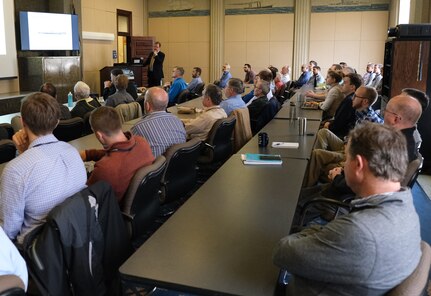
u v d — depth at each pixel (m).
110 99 5.25
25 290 1.48
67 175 1.94
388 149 1.16
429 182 4.62
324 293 1.17
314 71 9.66
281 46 13.00
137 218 2.27
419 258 1.17
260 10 12.98
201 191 2.18
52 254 1.63
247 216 1.84
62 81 9.26
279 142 3.42
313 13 12.55
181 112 5.05
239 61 13.44
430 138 4.85
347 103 4.28
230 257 1.47
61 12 9.57
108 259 1.90
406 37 4.91
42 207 1.86
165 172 2.79
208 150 3.81
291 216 1.84
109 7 11.93
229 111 4.66
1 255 1.43
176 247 1.54
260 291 1.26
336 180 2.50
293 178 2.42
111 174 2.23
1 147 2.87
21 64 8.87
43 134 1.94
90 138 3.57
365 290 1.10
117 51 12.52
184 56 13.90
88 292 1.73
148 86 11.52
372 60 12.33
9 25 8.16
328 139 3.74
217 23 13.34
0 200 1.84
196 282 1.31
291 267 1.20
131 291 2.20
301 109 5.63
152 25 14.05
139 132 3.03
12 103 7.95
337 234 1.12
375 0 12.02
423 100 3.65
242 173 2.52
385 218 1.10
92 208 1.78
